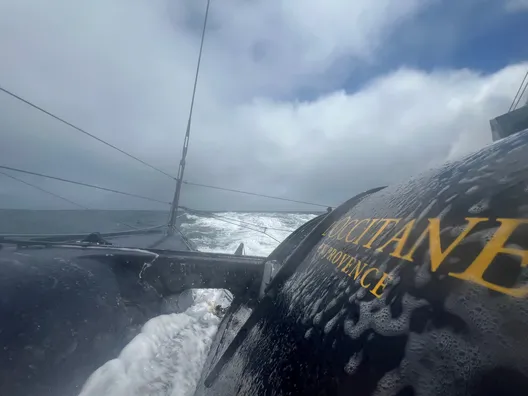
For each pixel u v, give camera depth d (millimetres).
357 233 3449
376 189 5621
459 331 1418
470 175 2385
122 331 4777
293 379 2234
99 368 4023
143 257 5914
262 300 4426
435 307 1602
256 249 25078
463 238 1798
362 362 1724
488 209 1830
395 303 1840
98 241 7121
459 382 1283
